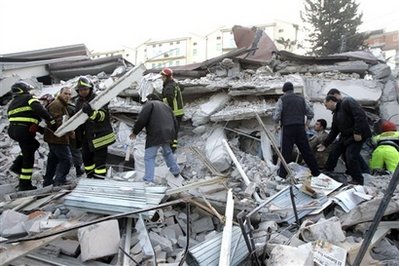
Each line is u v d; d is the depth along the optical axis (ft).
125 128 23.24
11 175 19.92
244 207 13.28
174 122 17.17
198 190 14.34
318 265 9.87
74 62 33.32
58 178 16.89
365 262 10.50
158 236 11.47
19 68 31.30
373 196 14.84
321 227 11.50
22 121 16.30
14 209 13.03
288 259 9.47
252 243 10.36
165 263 10.12
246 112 21.34
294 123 17.75
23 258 9.59
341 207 13.93
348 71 28.04
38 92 27.84
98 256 9.86
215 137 21.59
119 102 24.71
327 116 25.20
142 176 18.17
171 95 19.98
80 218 11.73
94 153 16.30
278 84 22.93
